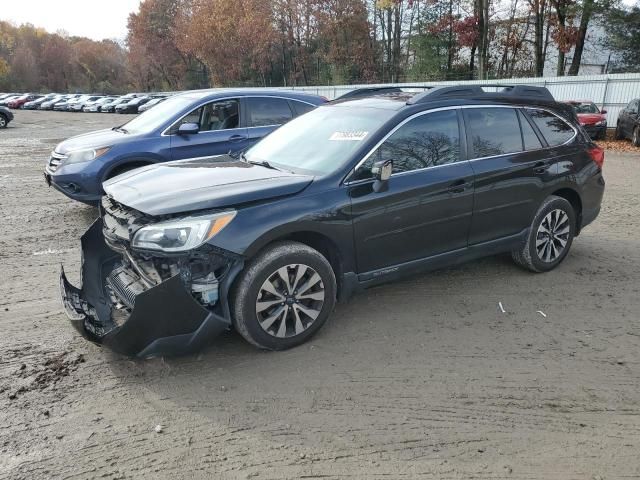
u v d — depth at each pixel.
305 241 3.89
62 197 8.97
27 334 4.04
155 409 3.14
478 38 32.19
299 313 3.77
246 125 7.73
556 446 2.83
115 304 3.83
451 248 4.53
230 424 3.01
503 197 4.71
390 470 2.65
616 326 4.20
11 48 94.12
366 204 3.91
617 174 11.70
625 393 3.31
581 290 4.89
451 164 4.41
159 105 8.02
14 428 2.96
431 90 4.53
